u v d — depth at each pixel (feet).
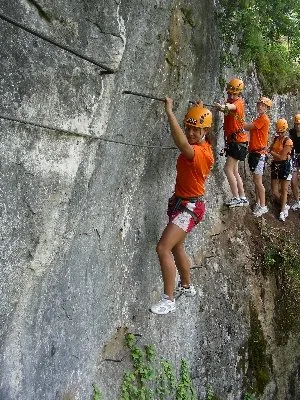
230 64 21.31
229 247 23.11
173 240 14.61
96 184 12.86
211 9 17.66
